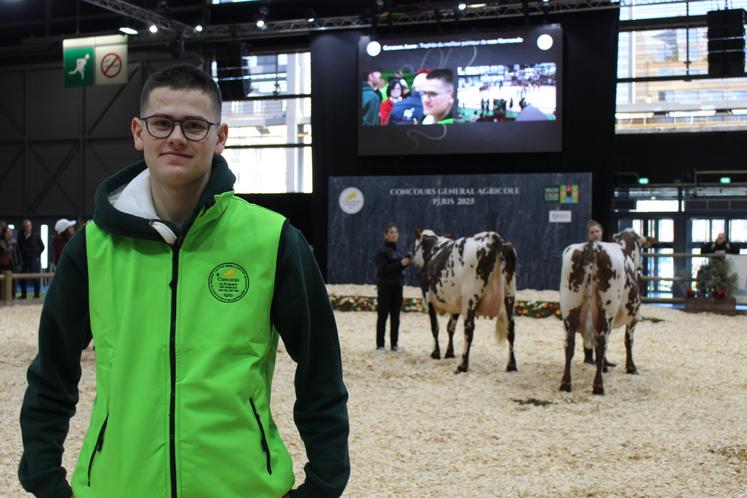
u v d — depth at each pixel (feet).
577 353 37.17
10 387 27.27
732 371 32.45
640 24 69.46
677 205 71.20
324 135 69.26
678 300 59.72
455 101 64.80
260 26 68.64
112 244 6.55
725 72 60.95
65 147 81.82
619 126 78.02
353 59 68.49
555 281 62.39
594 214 63.46
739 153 70.08
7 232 61.21
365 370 31.68
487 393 27.14
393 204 65.82
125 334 6.32
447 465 18.24
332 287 62.54
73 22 82.02
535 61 63.21
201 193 6.62
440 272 32.35
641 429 21.85
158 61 78.64
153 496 6.06
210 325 6.34
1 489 16.12
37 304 60.54
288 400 25.63
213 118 6.71
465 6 63.52
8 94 83.35
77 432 20.98
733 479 16.92
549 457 18.94
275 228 6.67
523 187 63.10
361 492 16.21
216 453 6.10
